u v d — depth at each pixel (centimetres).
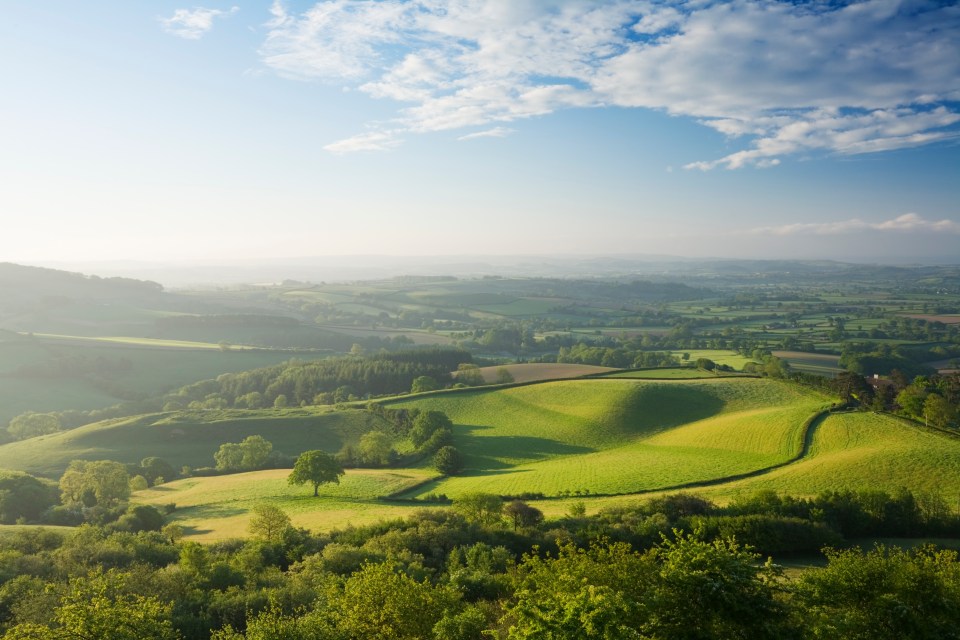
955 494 6788
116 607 2862
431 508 7862
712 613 2506
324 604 3722
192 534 7231
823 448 9181
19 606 3712
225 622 3700
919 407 10331
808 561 5384
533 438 12212
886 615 2802
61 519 8056
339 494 9112
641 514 6488
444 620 2864
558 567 3073
